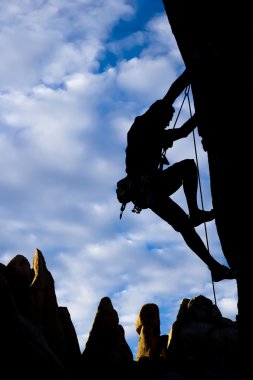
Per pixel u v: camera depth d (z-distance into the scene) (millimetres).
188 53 6676
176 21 6734
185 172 5711
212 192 5980
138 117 5977
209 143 6125
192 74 5832
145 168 5758
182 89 5871
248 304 5277
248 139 5594
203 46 6051
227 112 5867
